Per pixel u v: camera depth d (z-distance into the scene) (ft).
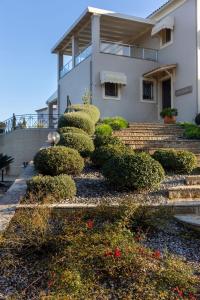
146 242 20.74
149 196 27.22
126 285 15.12
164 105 73.26
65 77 83.46
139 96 72.23
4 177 73.82
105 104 68.74
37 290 15.12
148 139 45.80
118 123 51.52
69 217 22.00
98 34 68.80
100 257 16.12
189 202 25.54
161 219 22.34
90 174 32.89
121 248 16.78
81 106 55.98
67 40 82.64
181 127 53.67
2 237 18.58
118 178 27.89
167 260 16.92
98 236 17.65
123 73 70.79
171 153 34.45
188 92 64.49
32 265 17.26
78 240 17.46
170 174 33.47
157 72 69.92
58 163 31.04
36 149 71.56
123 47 71.46
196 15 63.00
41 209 21.57
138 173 27.73
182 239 21.47
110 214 21.27
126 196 26.86
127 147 37.27
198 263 18.42
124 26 75.31
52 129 71.87
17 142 73.20
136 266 15.83
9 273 16.65
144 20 73.00
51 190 25.77
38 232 18.65
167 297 14.25
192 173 33.86
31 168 34.60
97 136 40.47
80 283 14.67
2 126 89.66
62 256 16.51
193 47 63.57
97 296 14.49
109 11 69.31
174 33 69.00
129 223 21.24
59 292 14.19
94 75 68.08
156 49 74.49
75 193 27.45
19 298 14.56
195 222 22.39
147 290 14.62
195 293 14.84
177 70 67.82
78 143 36.83
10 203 24.67
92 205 24.32
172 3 68.49
